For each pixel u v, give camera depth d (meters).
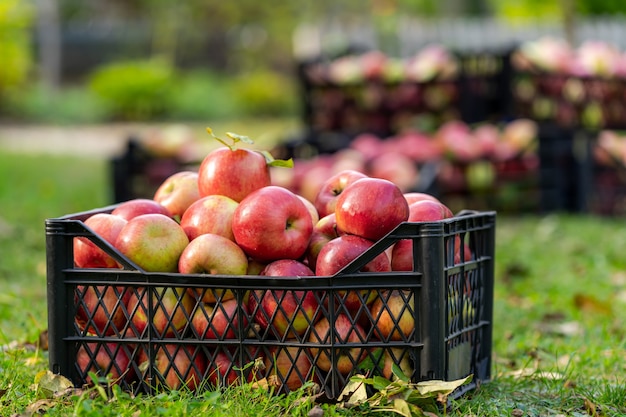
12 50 31.56
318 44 25.83
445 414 3.56
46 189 13.17
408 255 3.79
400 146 10.84
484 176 11.09
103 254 3.84
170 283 3.66
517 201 11.36
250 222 3.71
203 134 27.11
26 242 8.62
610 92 11.73
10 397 3.80
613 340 5.25
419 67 11.82
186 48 44.41
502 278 7.46
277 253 3.74
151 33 44.00
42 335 4.77
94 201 12.30
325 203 4.11
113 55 43.50
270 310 3.65
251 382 3.65
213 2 44.00
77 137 26.69
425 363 3.59
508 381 4.30
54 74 38.28
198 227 3.85
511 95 11.50
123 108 34.25
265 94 37.06
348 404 3.55
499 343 5.16
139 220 3.78
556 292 6.84
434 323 3.58
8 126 30.39
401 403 3.46
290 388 3.70
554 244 9.25
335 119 12.39
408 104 11.88
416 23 27.44
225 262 3.70
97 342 3.73
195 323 3.71
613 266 8.07
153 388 3.72
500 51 11.48
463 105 11.50
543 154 11.43
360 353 3.62
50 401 3.63
